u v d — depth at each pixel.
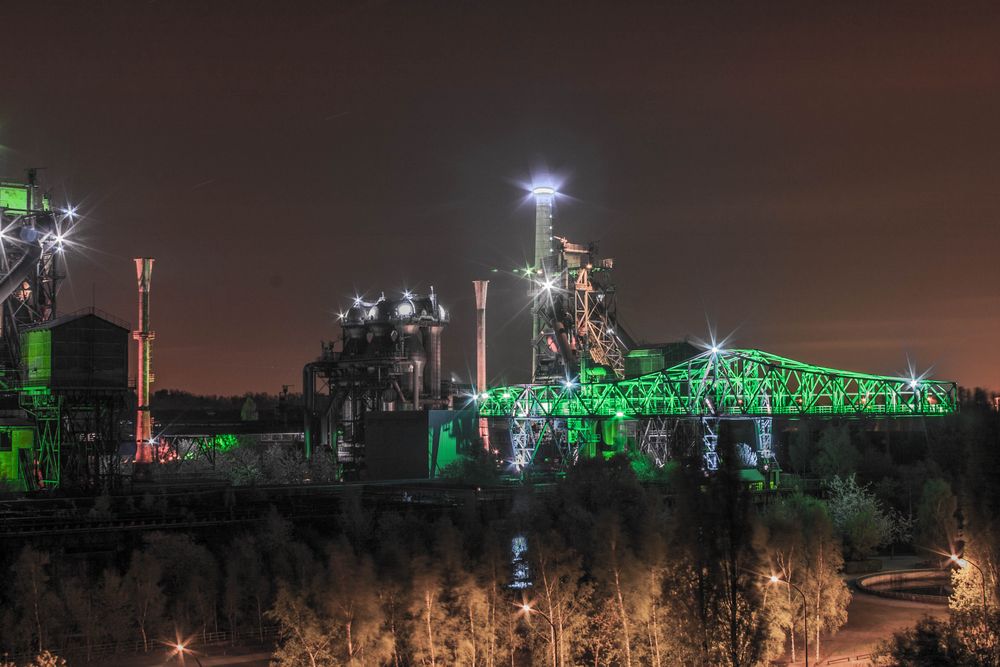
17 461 174.62
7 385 182.38
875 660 106.69
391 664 110.31
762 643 101.19
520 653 117.56
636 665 108.00
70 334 165.00
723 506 99.94
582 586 112.44
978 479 112.06
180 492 174.38
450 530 121.62
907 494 191.38
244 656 120.25
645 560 110.38
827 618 121.38
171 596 134.88
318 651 104.50
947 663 102.25
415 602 108.62
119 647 122.00
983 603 107.25
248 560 135.75
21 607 121.44
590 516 152.38
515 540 141.00
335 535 156.62
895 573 154.00
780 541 120.62
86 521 149.50
